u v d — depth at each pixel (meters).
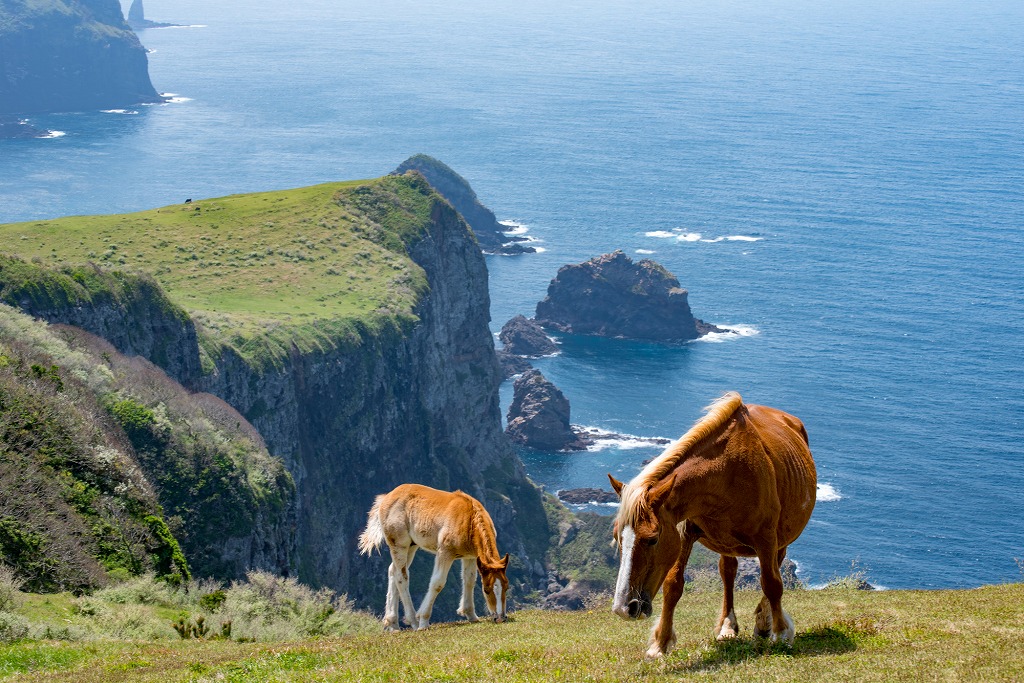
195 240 134.75
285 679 14.27
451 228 157.75
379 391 120.62
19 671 17.23
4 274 79.88
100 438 43.41
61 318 82.19
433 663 14.24
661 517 13.02
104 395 62.19
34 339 60.50
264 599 29.91
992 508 146.00
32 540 32.31
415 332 127.50
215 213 146.50
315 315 116.62
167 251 129.38
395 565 21.64
